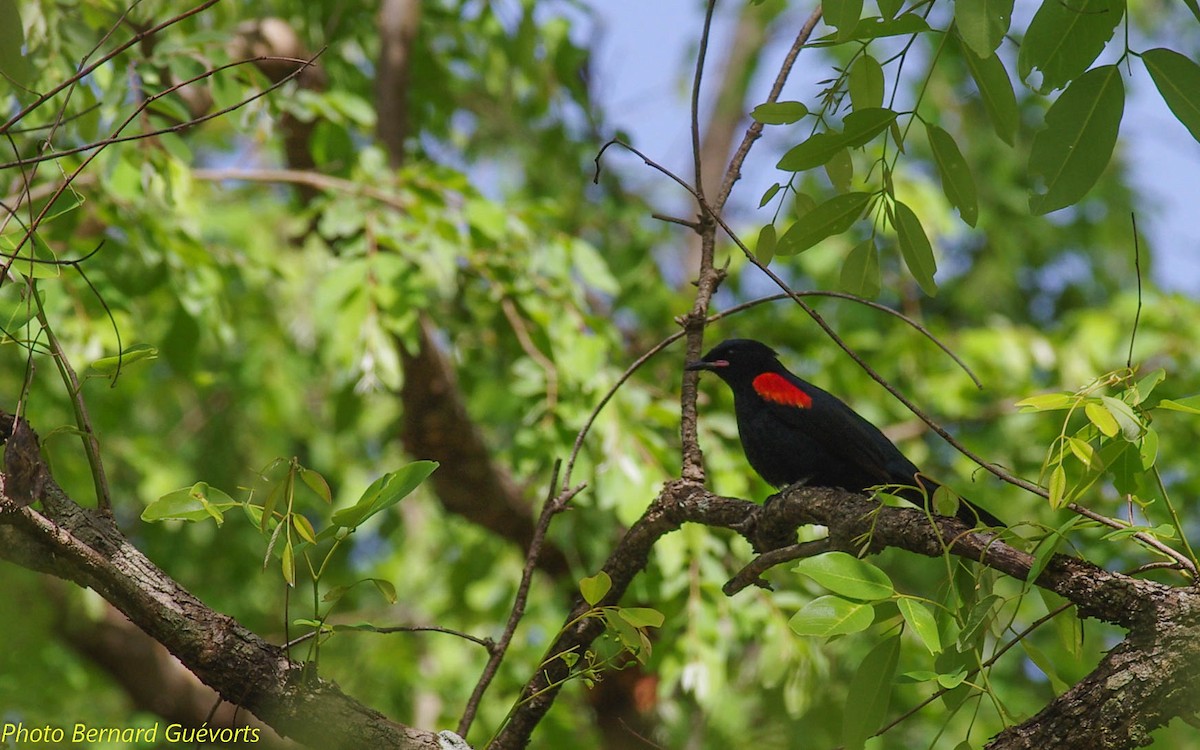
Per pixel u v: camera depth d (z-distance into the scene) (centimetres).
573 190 1700
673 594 1159
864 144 559
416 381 1287
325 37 1410
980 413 1507
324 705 516
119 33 1056
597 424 1123
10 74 632
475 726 1370
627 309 1620
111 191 992
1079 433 511
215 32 1016
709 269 703
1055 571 480
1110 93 486
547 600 1477
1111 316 1548
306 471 490
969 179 557
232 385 1677
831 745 1398
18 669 1320
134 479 1664
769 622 1152
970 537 516
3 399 1380
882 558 1472
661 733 1454
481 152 1877
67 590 1348
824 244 1633
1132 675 439
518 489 1409
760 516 644
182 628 512
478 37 1509
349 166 1308
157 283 1234
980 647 512
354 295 1103
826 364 1472
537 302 1208
